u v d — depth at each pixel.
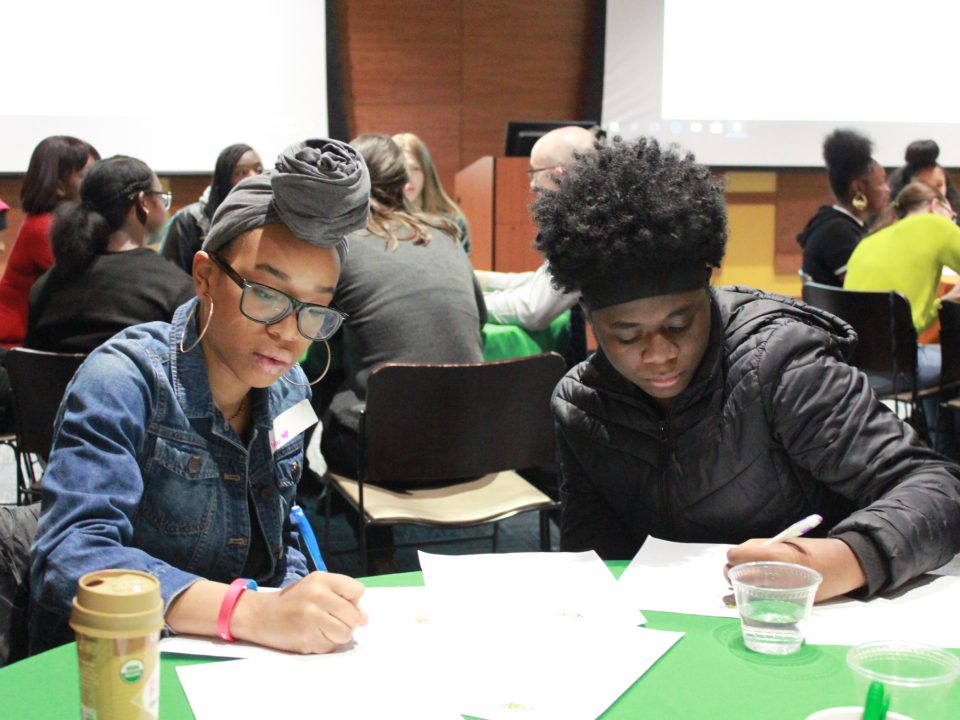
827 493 1.33
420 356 2.30
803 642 0.98
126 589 0.69
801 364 1.27
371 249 2.36
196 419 1.17
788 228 6.04
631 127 5.54
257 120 5.13
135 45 4.92
